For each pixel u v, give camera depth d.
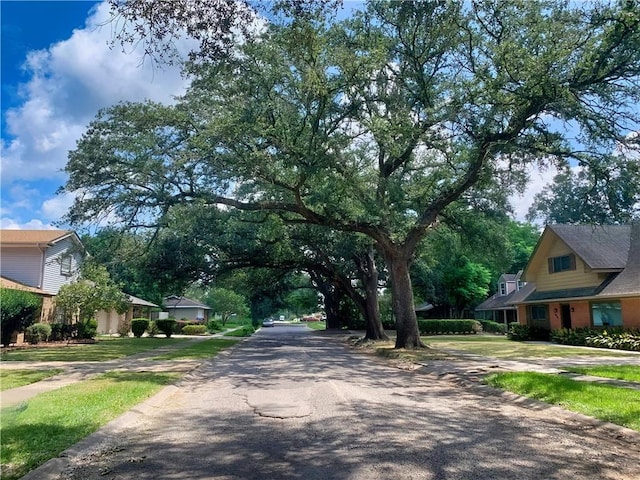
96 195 18.44
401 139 17.77
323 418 7.96
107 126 17.69
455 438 6.70
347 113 18.22
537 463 5.59
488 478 5.08
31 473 5.14
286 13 7.99
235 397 10.14
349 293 32.25
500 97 14.68
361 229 21.31
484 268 49.44
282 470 5.39
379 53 16.31
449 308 55.91
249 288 38.38
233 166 17.34
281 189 20.19
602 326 26.16
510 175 19.38
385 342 27.97
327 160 17.16
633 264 25.59
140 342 27.95
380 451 6.05
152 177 18.27
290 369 15.35
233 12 7.45
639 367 14.20
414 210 22.33
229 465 5.58
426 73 18.83
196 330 43.69
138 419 8.08
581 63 13.61
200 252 28.00
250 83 15.73
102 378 12.14
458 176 20.44
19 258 26.94
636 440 6.59
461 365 15.52
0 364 15.73
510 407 9.09
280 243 29.28
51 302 27.38
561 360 17.12
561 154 15.38
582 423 7.67
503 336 39.09
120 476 5.22
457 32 16.55
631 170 14.28
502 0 14.81
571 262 28.66
